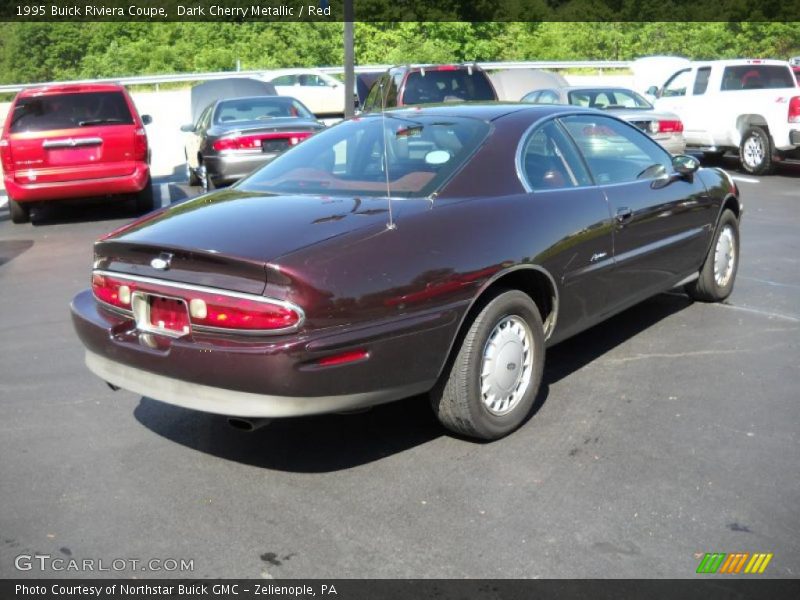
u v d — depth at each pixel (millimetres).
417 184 4059
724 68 15148
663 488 3574
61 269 8195
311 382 3338
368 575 2998
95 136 10656
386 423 4309
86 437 4219
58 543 3246
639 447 3969
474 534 3244
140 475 3799
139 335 3672
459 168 4133
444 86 13789
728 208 6301
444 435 4152
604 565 3029
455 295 3709
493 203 4074
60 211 12289
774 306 6277
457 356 3842
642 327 5824
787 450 3916
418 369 3621
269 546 3201
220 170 11312
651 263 5211
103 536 3291
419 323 3572
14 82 37094
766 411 4371
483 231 3914
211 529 3328
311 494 3592
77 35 37688
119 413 4527
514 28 37625
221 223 3744
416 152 4309
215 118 12430
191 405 3496
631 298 5105
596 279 4645
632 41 39156
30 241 9852
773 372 4930
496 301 3893
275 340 3309
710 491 3545
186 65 34844
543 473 3729
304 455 3973
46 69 37281
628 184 5020
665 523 3301
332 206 3875
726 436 4074
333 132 4801
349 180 4250
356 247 3494
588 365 5098
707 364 5078
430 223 3771
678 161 5594
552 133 4680
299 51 34312
